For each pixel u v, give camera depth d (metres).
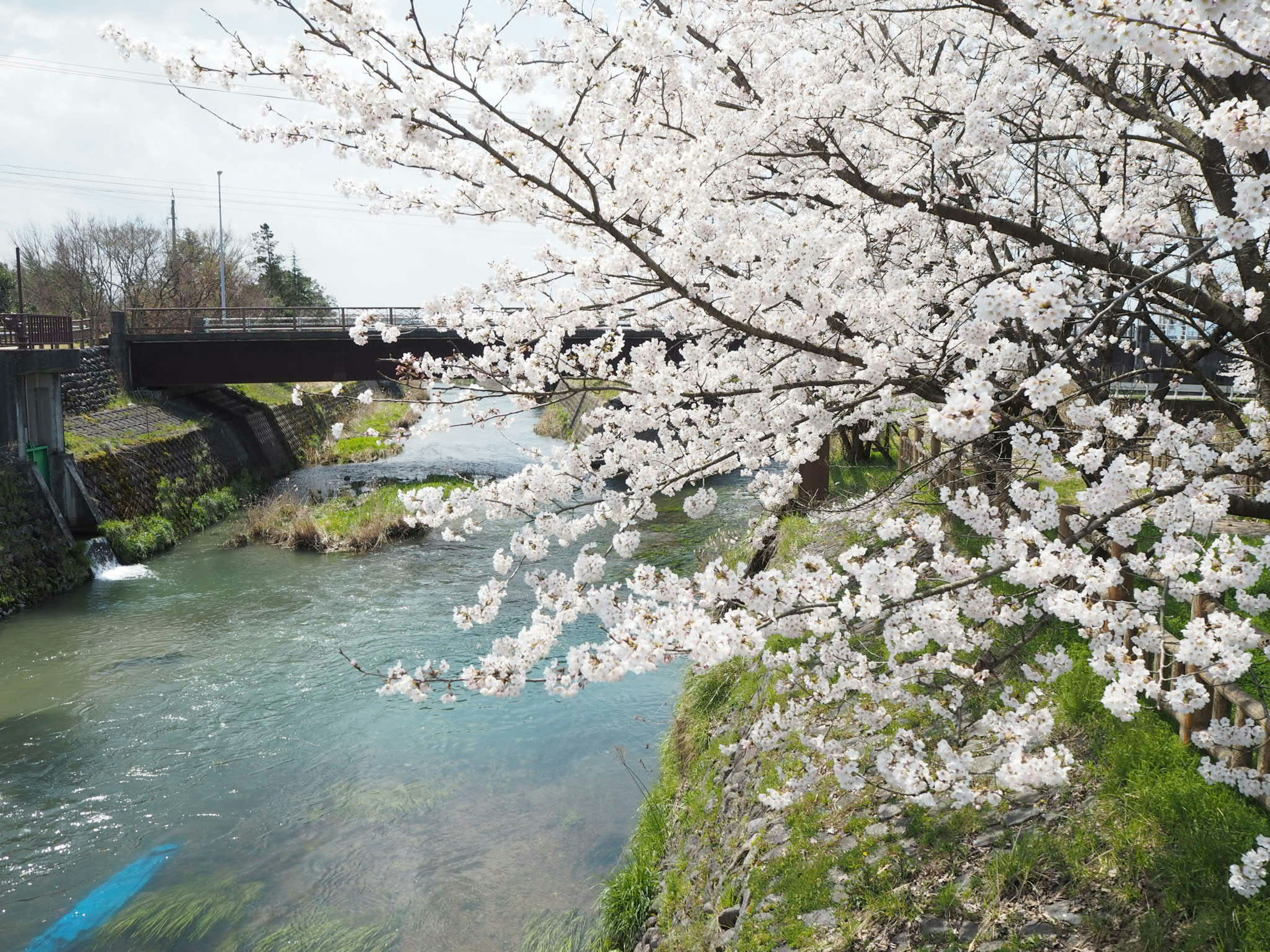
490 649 12.30
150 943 6.69
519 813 8.30
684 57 4.65
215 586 15.73
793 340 4.14
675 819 7.57
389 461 31.28
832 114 4.92
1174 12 2.64
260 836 8.06
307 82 3.51
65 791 8.86
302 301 69.31
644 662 3.53
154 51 3.51
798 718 6.73
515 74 3.51
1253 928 3.57
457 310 4.64
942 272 5.47
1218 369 6.64
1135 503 3.57
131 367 25.25
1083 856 4.39
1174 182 6.00
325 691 11.09
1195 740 4.02
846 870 5.09
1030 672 4.14
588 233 4.79
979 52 6.08
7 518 14.91
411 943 6.56
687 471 4.54
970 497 3.70
